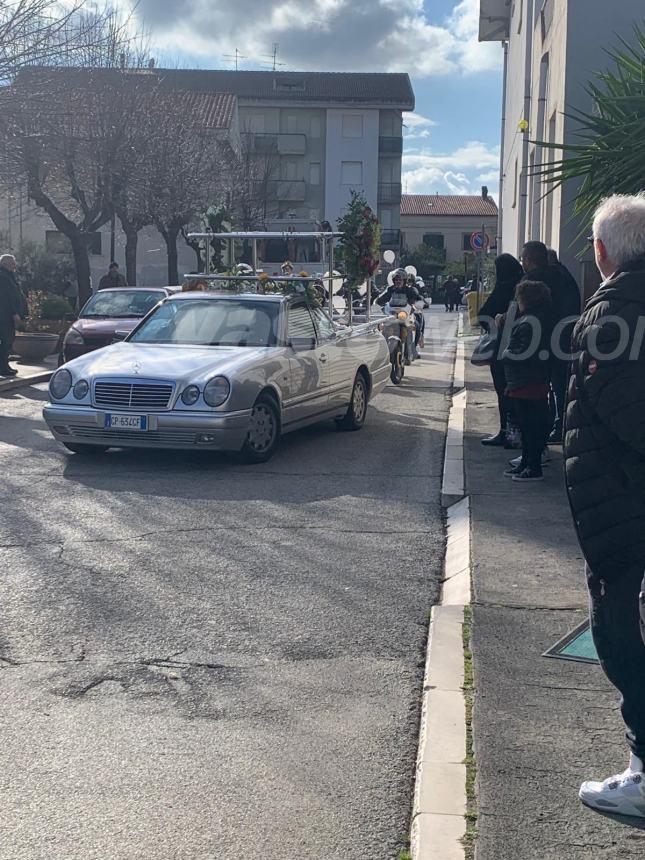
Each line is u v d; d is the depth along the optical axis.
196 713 4.50
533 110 20.98
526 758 3.88
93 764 4.01
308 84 77.06
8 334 17.55
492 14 36.09
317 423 12.40
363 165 75.38
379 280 71.25
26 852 3.38
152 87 31.48
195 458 10.73
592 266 12.39
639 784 3.45
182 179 34.94
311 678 4.90
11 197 31.47
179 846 3.42
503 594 5.91
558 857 3.21
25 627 5.54
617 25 14.58
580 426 3.37
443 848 3.28
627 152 9.94
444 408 15.20
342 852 3.39
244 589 6.25
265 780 3.89
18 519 7.91
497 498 8.48
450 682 4.66
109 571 6.58
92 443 10.28
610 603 3.41
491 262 37.81
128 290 18.94
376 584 6.40
